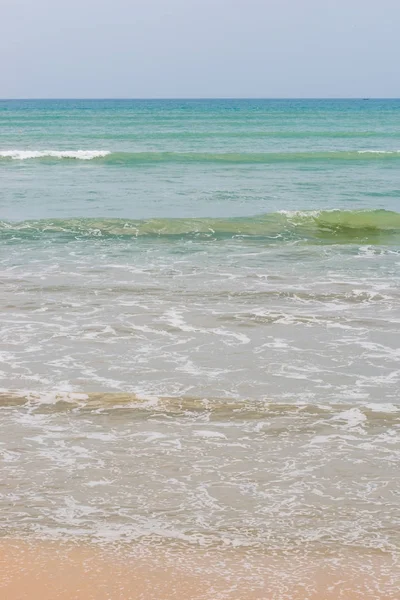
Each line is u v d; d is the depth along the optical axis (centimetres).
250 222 1769
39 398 709
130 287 1150
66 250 1448
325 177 2694
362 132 5447
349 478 557
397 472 566
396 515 506
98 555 455
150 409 689
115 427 648
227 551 462
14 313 1001
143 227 1683
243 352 854
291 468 574
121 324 958
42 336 903
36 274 1230
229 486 546
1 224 1678
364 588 424
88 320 973
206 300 1079
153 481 553
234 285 1169
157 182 2481
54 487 541
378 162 3247
